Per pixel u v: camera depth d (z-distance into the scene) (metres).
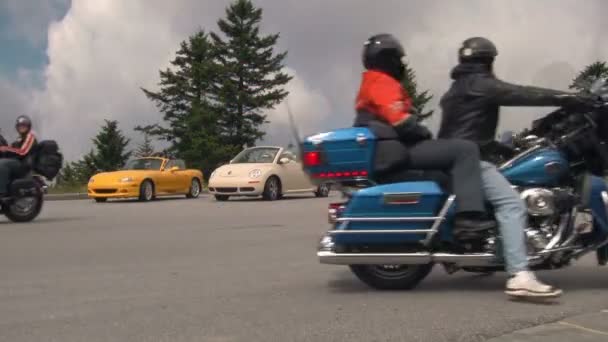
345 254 5.12
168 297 5.32
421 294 5.32
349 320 4.52
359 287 5.64
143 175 19.14
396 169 5.07
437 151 4.95
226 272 6.45
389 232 5.05
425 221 5.02
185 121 60.59
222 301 5.15
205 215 13.10
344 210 5.14
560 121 5.15
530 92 4.88
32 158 12.20
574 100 4.84
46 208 15.65
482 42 5.05
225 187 17.94
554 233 5.07
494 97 4.96
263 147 19.06
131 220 12.08
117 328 4.39
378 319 4.53
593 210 5.01
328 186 5.24
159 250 8.04
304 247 8.27
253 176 17.81
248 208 14.98
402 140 5.07
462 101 5.06
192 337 4.16
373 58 5.10
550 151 5.09
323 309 4.85
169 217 12.70
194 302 5.12
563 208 5.04
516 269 4.89
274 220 11.94
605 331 4.21
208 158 57.69
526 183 5.08
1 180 11.70
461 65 5.10
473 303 4.97
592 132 5.02
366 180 5.09
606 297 5.16
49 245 8.55
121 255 7.64
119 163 65.94
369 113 5.12
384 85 5.02
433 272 6.30
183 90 63.81
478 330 4.23
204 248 8.20
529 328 4.29
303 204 16.30
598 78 4.96
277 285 5.77
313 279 6.05
